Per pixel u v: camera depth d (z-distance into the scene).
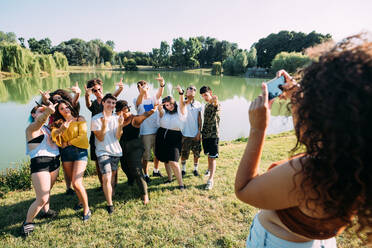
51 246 2.90
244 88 32.34
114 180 4.14
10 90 25.55
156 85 34.62
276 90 1.07
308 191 0.82
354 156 0.68
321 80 0.77
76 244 2.92
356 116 0.66
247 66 64.38
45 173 3.21
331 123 0.70
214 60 96.06
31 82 34.03
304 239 1.03
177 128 4.28
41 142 3.31
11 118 12.73
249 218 3.33
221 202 3.78
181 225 3.21
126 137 4.04
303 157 0.87
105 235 3.07
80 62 95.69
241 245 2.81
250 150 0.97
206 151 4.50
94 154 4.24
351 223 0.90
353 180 0.73
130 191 4.29
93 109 4.46
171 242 2.89
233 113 15.04
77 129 3.42
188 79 50.38
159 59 100.31
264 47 69.44
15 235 3.13
